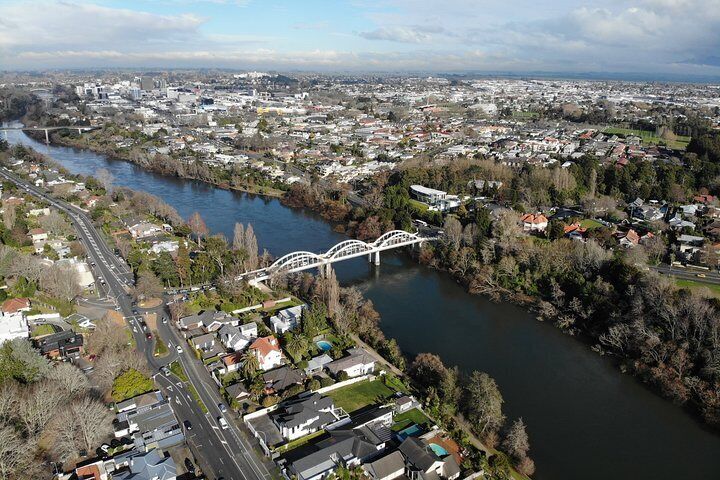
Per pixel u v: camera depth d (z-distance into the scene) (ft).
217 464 377.50
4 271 643.86
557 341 596.70
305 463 365.61
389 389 476.95
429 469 364.17
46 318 570.87
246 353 495.82
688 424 459.32
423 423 427.74
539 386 508.53
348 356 511.81
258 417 427.74
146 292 630.74
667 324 553.23
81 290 642.22
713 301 547.49
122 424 405.39
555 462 406.41
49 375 434.71
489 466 384.27
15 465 343.46
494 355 561.43
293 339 526.16
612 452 420.36
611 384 516.73
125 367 466.70
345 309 602.85
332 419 420.36
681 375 499.10
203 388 466.29
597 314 615.98
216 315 589.32
